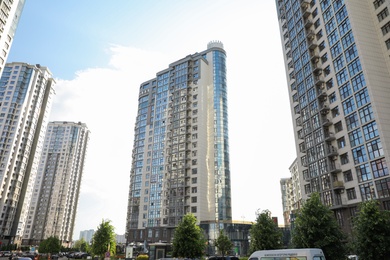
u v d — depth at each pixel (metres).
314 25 66.31
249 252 47.09
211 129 108.88
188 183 98.88
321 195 55.69
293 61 71.94
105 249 54.44
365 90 49.69
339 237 32.78
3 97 140.62
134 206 112.56
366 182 47.19
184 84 114.56
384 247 27.23
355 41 52.56
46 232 183.75
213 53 121.44
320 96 60.00
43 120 155.00
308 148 62.00
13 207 131.38
